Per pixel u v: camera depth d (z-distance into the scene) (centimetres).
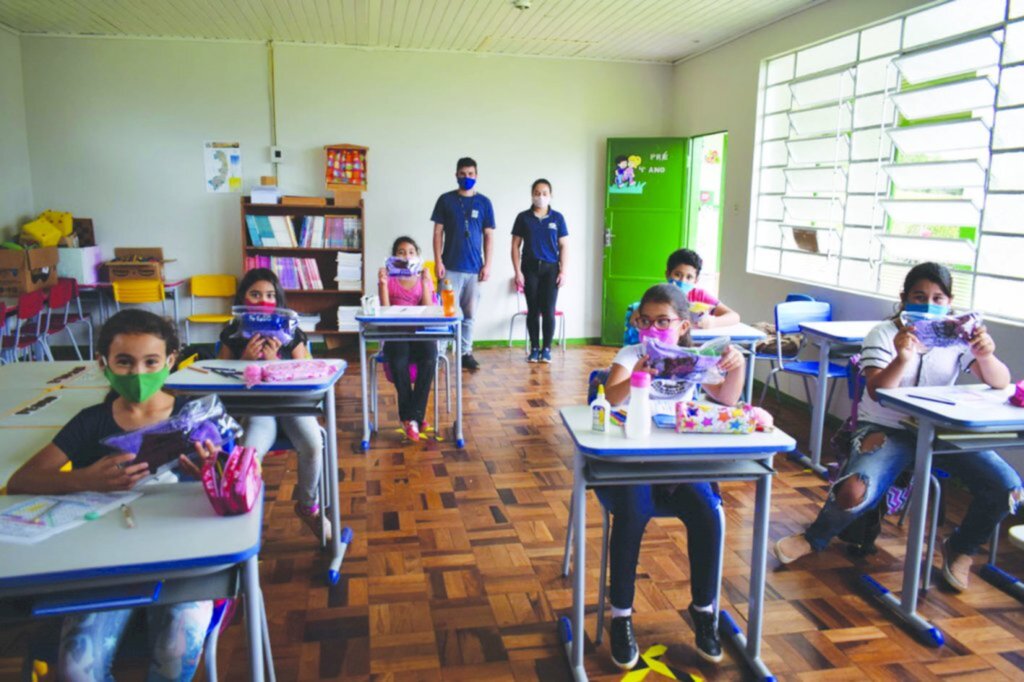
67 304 547
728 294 584
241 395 240
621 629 205
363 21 541
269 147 622
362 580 251
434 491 332
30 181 594
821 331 356
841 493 249
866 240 429
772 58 525
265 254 624
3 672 195
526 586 248
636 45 606
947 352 255
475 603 237
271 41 607
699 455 177
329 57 618
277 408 242
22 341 472
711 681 200
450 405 473
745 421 186
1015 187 327
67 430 168
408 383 397
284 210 627
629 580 203
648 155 656
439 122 643
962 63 354
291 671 200
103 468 148
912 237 382
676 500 207
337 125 628
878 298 405
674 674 202
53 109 589
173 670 144
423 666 204
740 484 345
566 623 221
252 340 271
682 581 253
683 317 214
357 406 473
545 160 668
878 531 271
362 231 607
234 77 608
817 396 365
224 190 621
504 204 666
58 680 139
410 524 297
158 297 591
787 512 313
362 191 636
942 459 246
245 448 148
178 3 497
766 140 538
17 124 577
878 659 211
